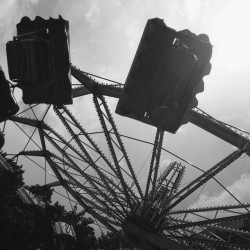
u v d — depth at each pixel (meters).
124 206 30.62
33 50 13.20
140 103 14.05
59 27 13.16
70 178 30.81
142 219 28.50
